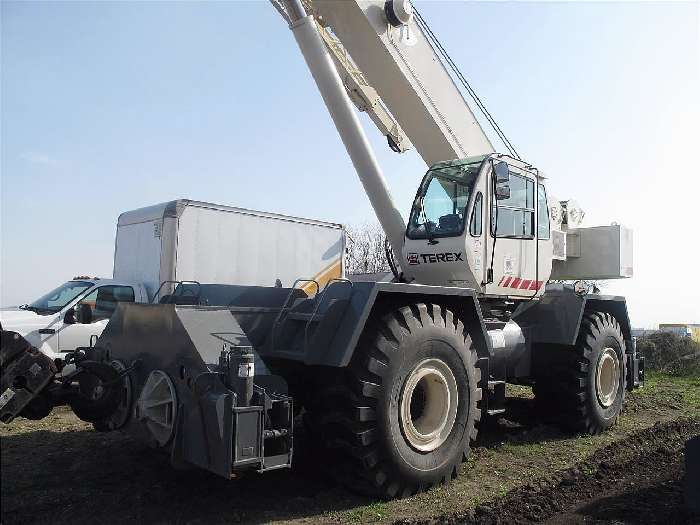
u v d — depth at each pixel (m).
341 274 11.84
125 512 3.97
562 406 6.77
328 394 4.40
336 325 4.29
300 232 10.98
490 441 6.31
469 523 3.85
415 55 6.83
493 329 6.31
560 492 4.52
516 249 6.30
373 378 4.28
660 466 5.23
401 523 3.83
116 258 9.95
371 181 6.12
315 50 5.93
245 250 9.96
